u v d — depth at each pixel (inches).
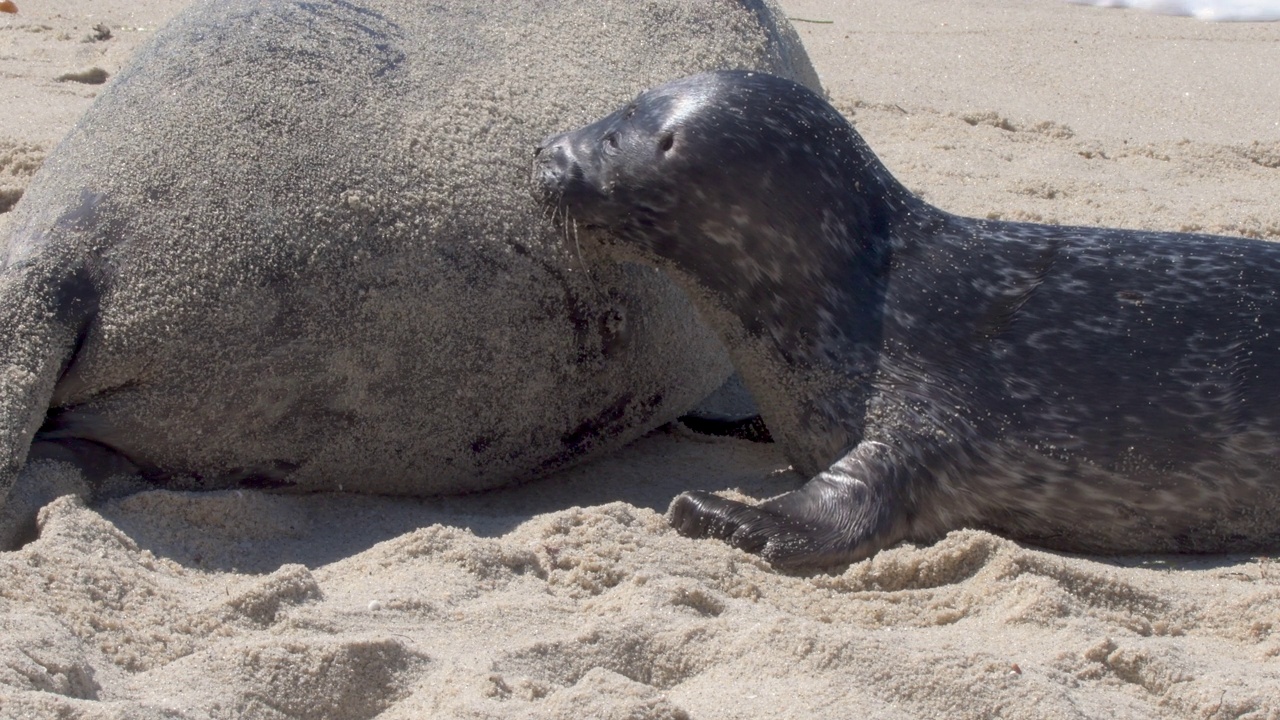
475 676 130.1
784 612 154.4
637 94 208.4
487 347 184.2
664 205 189.0
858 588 166.6
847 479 180.7
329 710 128.1
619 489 200.8
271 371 173.8
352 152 179.3
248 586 145.0
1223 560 183.8
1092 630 152.2
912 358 188.4
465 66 196.9
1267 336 183.9
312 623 140.3
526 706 124.6
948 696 133.3
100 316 168.4
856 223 193.9
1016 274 193.0
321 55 187.5
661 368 206.5
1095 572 164.1
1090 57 450.6
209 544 165.9
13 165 297.1
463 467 192.1
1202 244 194.4
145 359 169.0
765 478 203.0
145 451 173.6
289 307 172.9
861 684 133.8
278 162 176.2
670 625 144.8
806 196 190.9
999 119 380.8
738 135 189.5
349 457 183.6
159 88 182.4
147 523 165.3
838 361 190.9
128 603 141.5
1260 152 360.5
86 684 123.8
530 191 189.6
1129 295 189.2
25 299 165.9
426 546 161.8
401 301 177.5
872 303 191.6
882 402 187.0
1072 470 182.1
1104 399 183.3
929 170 333.1
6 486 157.9
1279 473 180.2
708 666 139.3
